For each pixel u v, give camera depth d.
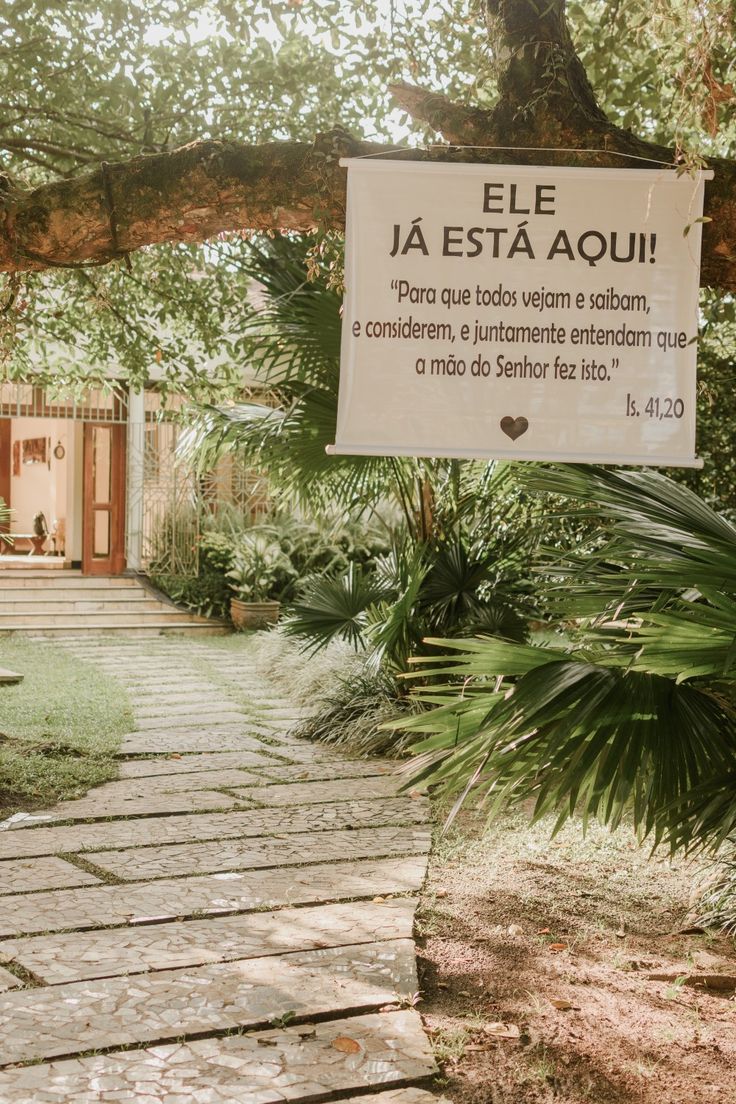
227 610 16.75
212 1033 3.47
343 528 16.06
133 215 3.94
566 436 3.60
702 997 4.01
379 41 5.99
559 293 3.59
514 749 3.20
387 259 3.60
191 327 9.34
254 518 17.69
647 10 4.14
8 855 5.52
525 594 8.91
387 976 3.98
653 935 4.63
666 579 3.27
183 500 17.28
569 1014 3.78
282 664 11.88
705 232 3.66
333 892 5.01
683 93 3.98
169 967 4.03
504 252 3.59
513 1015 3.76
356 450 3.60
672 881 5.30
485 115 3.84
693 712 3.24
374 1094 3.15
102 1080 3.13
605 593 4.02
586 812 3.11
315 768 7.79
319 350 7.18
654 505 3.88
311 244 7.18
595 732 3.17
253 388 10.02
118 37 7.77
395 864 5.49
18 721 8.90
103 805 6.59
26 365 8.98
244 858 5.55
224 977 3.94
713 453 8.25
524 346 3.60
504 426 3.60
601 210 3.58
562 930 4.66
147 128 7.95
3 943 4.25
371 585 9.13
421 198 3.59
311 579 9.71
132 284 9.14
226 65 8.01
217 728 9.22
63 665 12.48
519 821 6.36
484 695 3.43
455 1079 3.29
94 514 17.95
